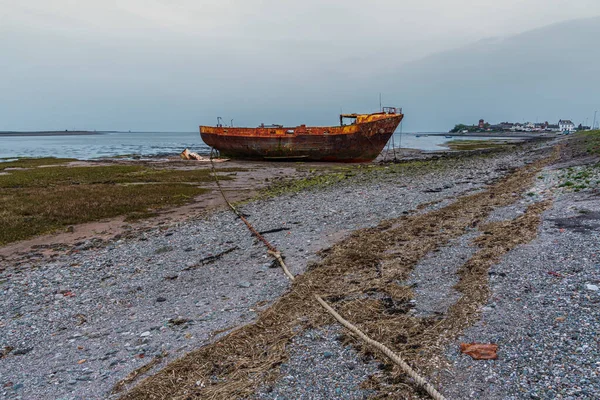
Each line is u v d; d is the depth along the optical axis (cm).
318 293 710
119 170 3488
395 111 4059
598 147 3241
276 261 946
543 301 566
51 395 471
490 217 1177
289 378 452
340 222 1313
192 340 581
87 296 828
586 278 620
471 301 601
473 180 2206
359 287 720
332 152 4075
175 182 2730
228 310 689
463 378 418
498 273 704
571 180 1662
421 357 466
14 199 1959
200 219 1554
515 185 1805
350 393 415
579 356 422
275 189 2298
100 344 603
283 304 671
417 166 3331
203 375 474
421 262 835
